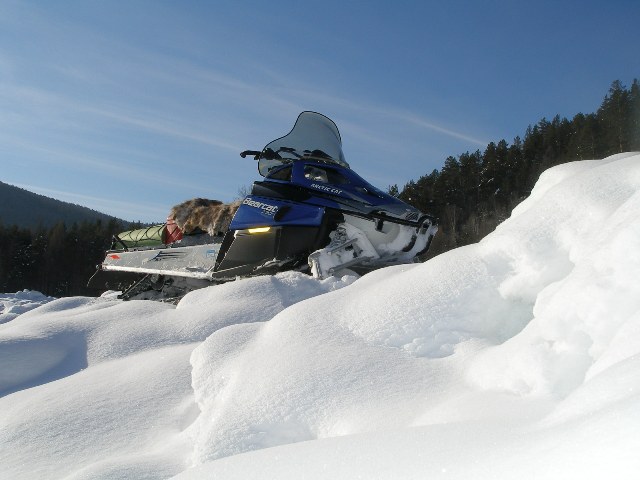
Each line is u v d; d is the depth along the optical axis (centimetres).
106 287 782
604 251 195
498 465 104
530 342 196
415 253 625
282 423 221
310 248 584
